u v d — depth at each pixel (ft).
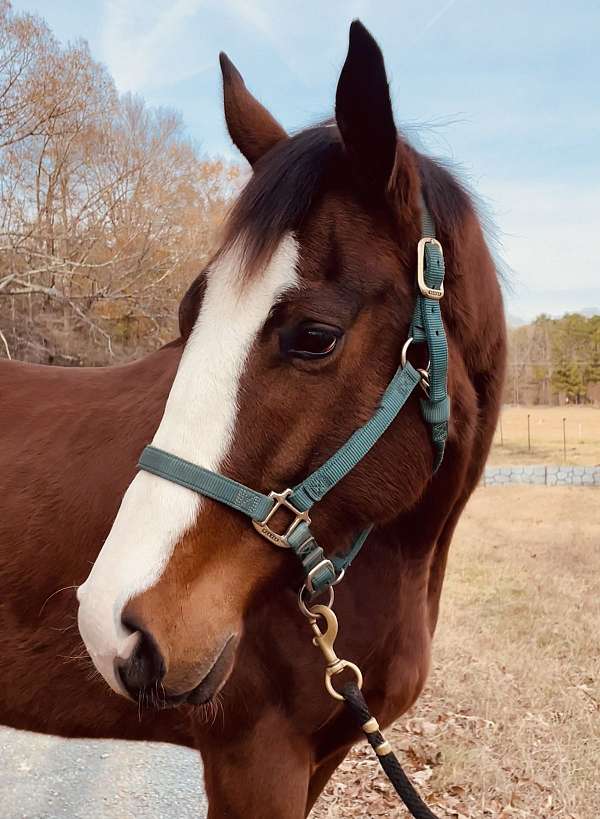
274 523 4.28
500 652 15.37
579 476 53.98
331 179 4.39
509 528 33.68
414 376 4.41
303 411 4.20
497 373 5.44
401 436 4.51
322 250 4.21
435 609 6.15
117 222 54.75
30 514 5.86
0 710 6.11
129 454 5.76
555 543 29.32
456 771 10.09
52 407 6.41
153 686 3.89
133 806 9.12
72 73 49.06
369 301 4.28
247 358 4.13
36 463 6.05
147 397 6.02
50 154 56.13
